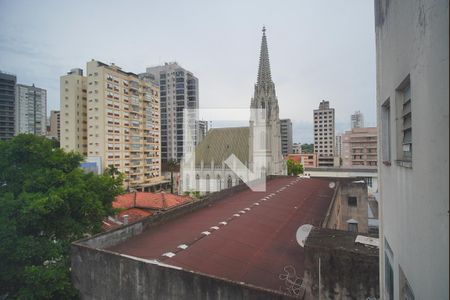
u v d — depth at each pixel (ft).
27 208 51.47
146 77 367.45
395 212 24.36
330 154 488.44
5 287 54.90
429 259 15.20
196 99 401.08
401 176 21.98
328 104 499.10
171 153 390.83
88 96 240.12
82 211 64.59
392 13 23.66
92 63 237.45
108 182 78.48
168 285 36.09
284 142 525.75
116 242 53.88
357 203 118.01
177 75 386.32
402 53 20.38
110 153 245.45
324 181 143.84
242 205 85.40
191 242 51.83
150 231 61.77
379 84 31.27
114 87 248.93
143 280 38.24
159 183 303.27
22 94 356.59
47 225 60.75
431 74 14.19
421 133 16.08
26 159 65.21
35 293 48.03
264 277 40.88
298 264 45.34
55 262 56.49
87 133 243.81
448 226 12.50
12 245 52.26
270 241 55.31
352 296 31.45
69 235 64.08
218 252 47.85
